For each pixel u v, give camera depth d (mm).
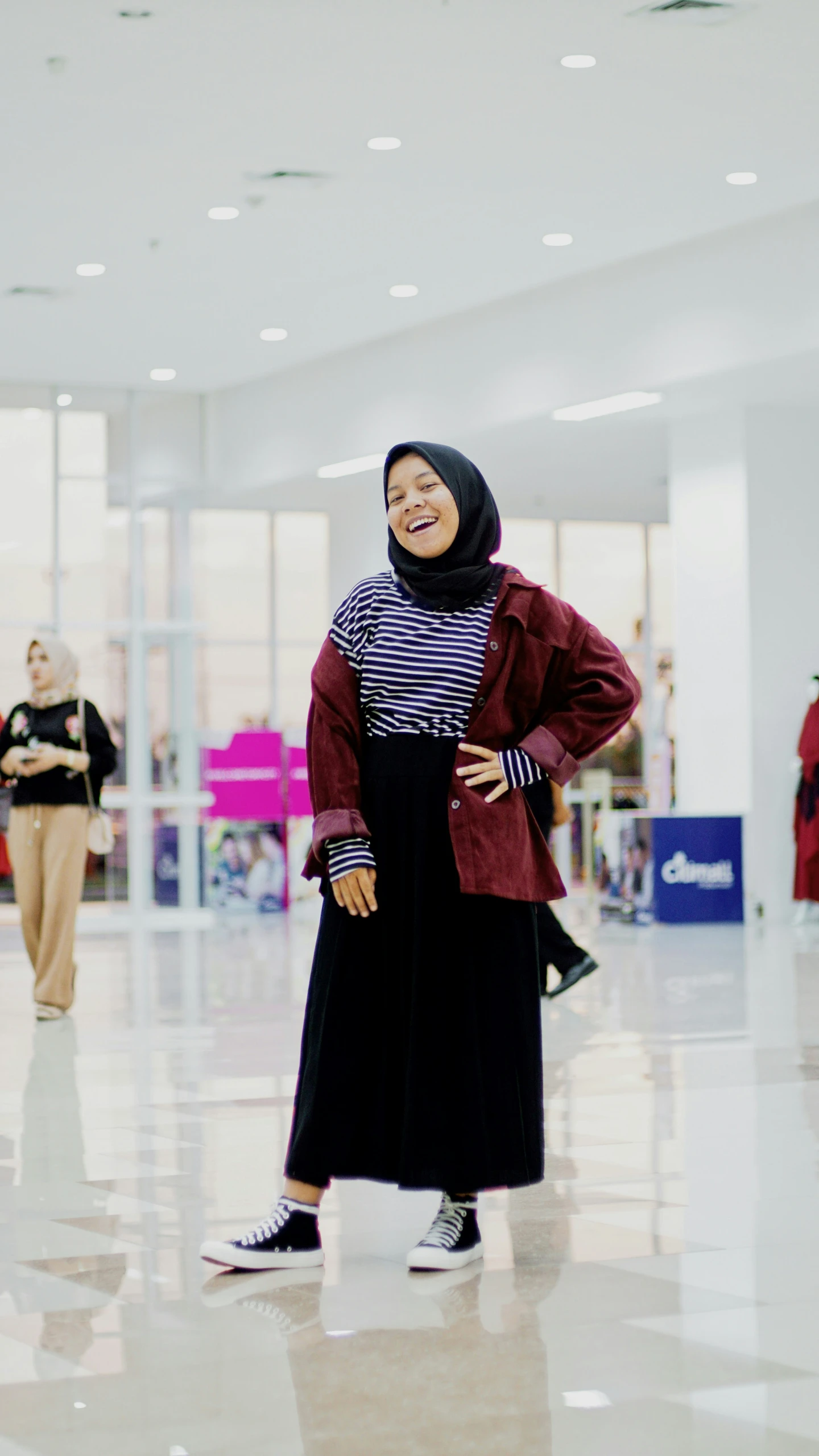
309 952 12047
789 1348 2848
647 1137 4848
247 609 20609
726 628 13812
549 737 3408
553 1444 2410
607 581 21453
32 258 11852
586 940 12359
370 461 14883
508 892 3330
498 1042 3369
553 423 13711
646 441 14898
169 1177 4406
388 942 3396
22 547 15578
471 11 7992
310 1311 3102
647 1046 6809
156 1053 6879
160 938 13688
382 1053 3402
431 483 3473
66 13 7930
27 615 15539
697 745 14164
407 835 3385
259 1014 8281
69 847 8094
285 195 10625
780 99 9227
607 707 3455
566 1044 6871
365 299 13109
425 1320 3033
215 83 8828
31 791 8102
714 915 13711
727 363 11844
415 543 3479
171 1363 2807
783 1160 4508
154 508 16016
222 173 10211
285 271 12289
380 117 9352
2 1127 5203
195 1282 3336
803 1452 2377
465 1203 3479
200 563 19578
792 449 13680
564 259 12195
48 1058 6754
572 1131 4941
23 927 8195
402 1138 3350
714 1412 2543
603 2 7914
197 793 15930
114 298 12914
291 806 16500
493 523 3545
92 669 15688
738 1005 8242
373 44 8367
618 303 12523
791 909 13852
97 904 15508
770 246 11523
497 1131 3348
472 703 3408
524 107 9242
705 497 13906
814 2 7949
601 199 10852
